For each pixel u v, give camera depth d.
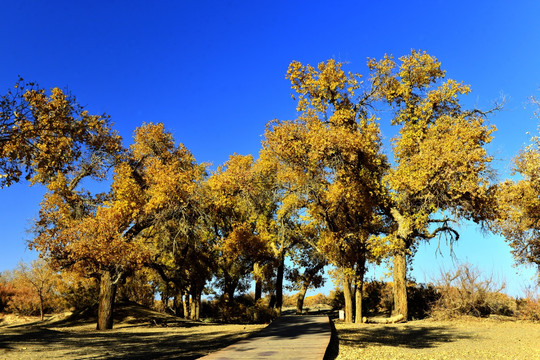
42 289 47.19
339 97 26.08
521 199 24.17
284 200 31.33
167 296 48.69
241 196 33.09
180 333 23.11
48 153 13.62
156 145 30.83
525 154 23.50
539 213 24.59
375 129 24.20
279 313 35.09
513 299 33.62
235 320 38.78
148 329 26.75
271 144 24.94
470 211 22.44
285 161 25.61
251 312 34.69
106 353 14.62
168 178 28.16
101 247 24.81
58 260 25.12
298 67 25.53
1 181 12.96
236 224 35.66
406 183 22.91
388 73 26.12
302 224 34.16
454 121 23.47
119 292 43.69
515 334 20.47
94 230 25.34
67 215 26.17
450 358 12.78
